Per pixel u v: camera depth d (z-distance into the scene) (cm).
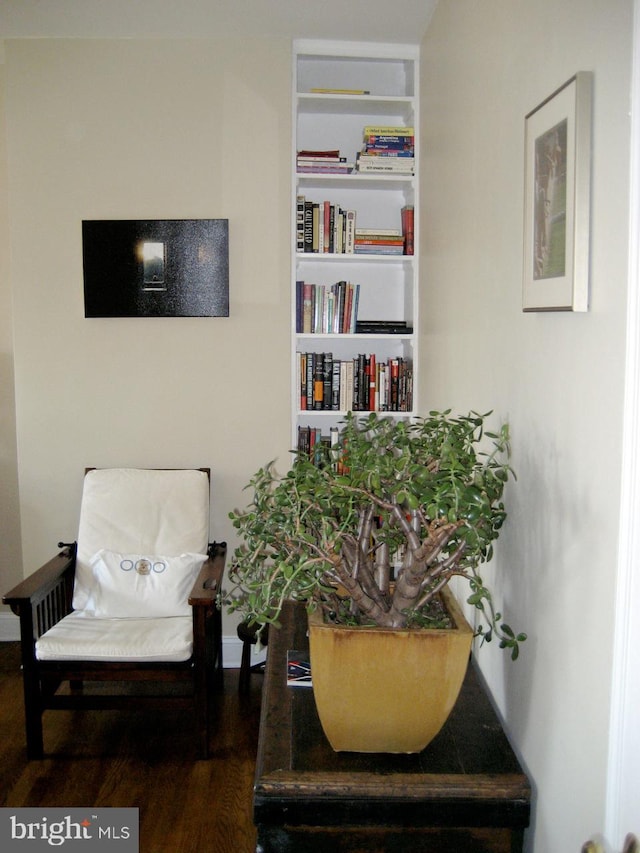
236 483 349
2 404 375
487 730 171
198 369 344
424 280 322
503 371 188
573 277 131
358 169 339
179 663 273
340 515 166
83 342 342
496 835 153
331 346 374
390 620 161
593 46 128
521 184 171
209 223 334
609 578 122
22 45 328
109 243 335
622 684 117
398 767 156
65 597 312
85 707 276
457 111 249
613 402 121
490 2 201
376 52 336
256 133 334
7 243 365
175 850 229
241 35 326
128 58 330
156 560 307
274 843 152
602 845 121
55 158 333
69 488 347
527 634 168
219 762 277
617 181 118
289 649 213
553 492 150
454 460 141
